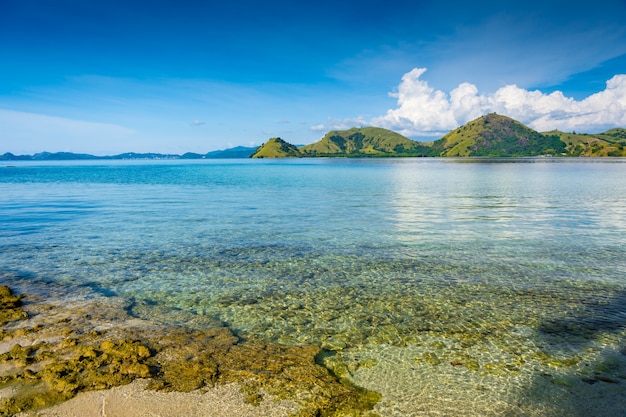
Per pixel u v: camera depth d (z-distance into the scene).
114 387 8.57
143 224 27.73
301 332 11.55
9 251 20.20
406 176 92.44
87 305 13.36
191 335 11.24
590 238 23.06
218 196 47.38
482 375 9.30
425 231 25.27
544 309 13.12
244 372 9.24
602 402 8.27
